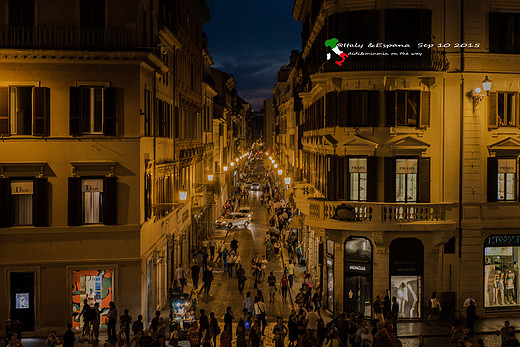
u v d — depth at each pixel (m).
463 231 25.61
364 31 25.31
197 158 40.78
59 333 22.41
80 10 22.53
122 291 22.77
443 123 25.81
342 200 26.17
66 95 22.28
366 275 25.55
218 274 36.06
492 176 25.94
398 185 25.78
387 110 25.44
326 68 26.27
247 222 54.16
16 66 21.97
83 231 22.44
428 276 25.61
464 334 19.56
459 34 25.53
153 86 25.62
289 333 21.08
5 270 22.11
